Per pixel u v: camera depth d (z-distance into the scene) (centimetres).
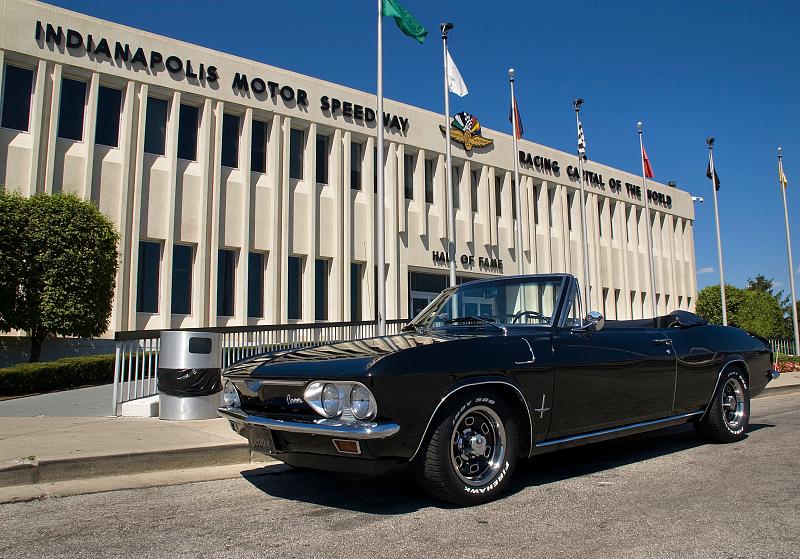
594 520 386
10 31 1647
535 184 2991
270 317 2019
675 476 508
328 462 404
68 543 353
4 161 1630
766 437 698
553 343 473
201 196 1917
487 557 322
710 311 3522
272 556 327
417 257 2441
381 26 1436
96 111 1764
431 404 394
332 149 2238
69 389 1283
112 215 1764
